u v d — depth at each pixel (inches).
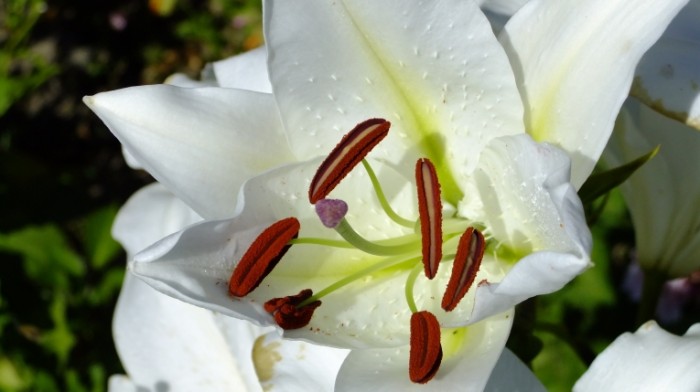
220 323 21.6
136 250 21.8
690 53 19.6
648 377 18.9
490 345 18.4
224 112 19.3
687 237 21.7
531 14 18.8
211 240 18.5
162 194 21.9
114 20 46.9
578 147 18.5
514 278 17.6
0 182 35.0
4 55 40.2
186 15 45.9
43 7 41.7
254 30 44.8
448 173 19.8
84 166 45.1
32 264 32.2
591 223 22.0
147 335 22.0
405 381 18.3
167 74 46.9
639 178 21.6
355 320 19.1
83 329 31.9
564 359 26.8
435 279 19.6
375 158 19.8
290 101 19.2
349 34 19.0
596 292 28.3
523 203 18.9
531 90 18.9
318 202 18.7
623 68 18.1
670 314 28.7
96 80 47.0
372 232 19.9
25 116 46.1
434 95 19.4
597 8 18.3
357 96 19.3
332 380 20.1
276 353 20.3
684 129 21.1
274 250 18.6
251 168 19.3
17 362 30.6
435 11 18.8
